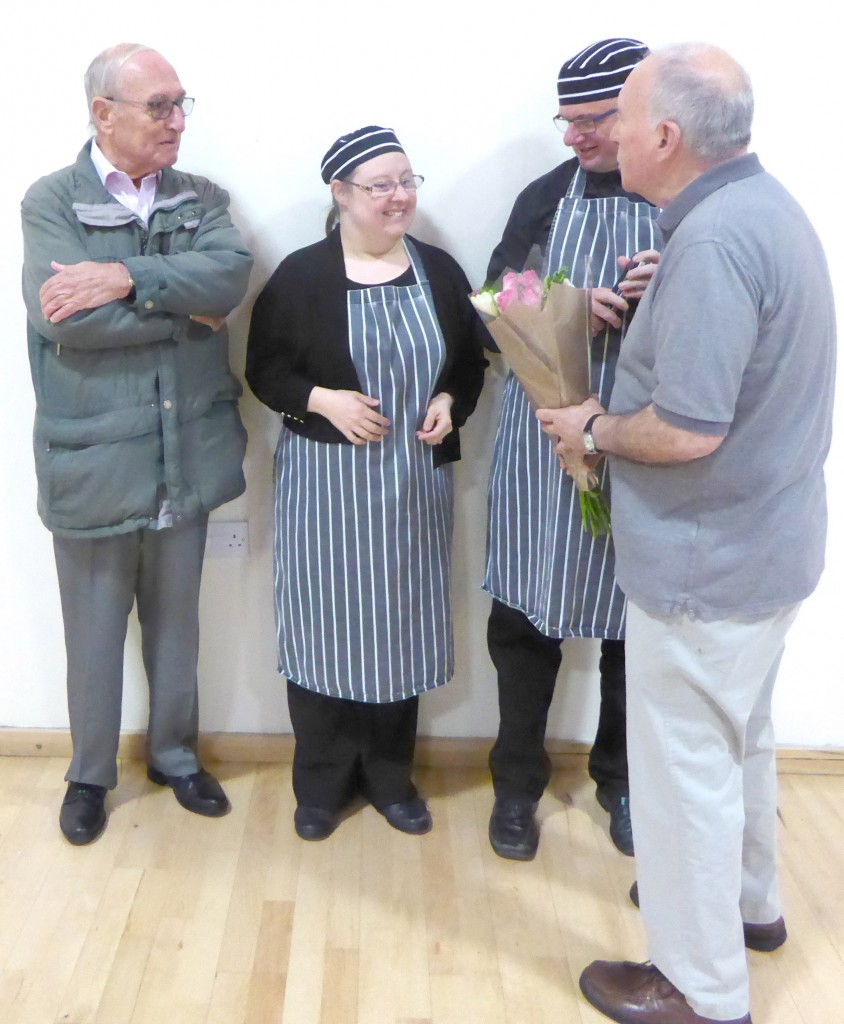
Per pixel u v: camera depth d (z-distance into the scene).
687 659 1.58
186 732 2.38
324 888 2.14
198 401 2.07
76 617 2.19
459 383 2.13
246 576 2.43
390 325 2.00
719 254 1.37
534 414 2.02
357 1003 1.86
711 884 1.66
